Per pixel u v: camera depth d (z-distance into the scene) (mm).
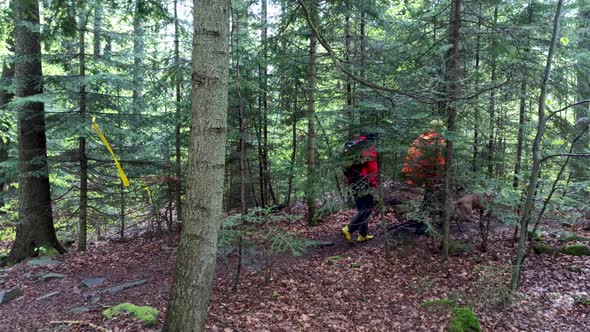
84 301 5375
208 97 3158
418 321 4582
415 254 6488
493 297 4770
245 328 4238
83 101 7988
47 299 5578
